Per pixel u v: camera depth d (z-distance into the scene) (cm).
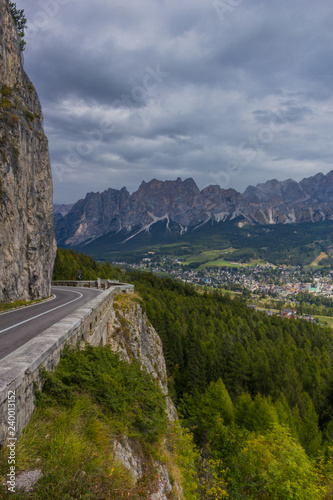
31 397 534
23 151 2448
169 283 12688
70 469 431
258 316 11206
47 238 2995
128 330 2314
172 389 4572
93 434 554
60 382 617
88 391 666
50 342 685
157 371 3036
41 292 2644
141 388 831
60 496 381
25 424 496
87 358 810
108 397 676
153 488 572
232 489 1596
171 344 5678
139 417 715
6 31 2456
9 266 2139
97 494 430
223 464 1788
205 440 2925
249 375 5228
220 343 6419
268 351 6444
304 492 1448
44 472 410
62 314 1465
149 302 6925
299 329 10125
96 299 1761
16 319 1362
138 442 714
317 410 4647
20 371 488
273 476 1548
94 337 1315
